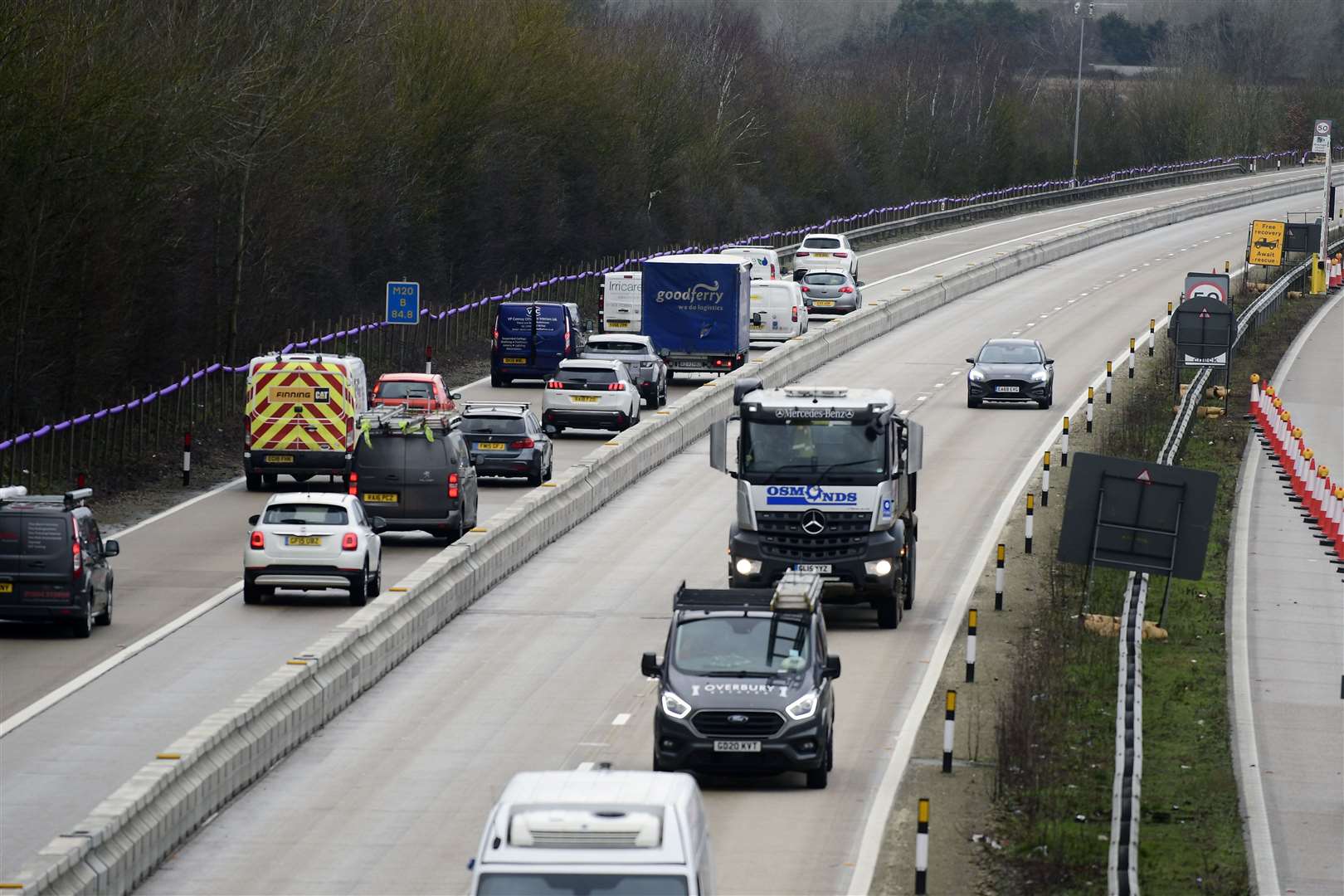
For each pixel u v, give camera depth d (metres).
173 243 184.25
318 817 69.62
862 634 102.19
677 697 72.38
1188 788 73.75
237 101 185.62
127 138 161.12
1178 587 113.50
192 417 182.38
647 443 163.38
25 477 149.25
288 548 107.56
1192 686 90.38
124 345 182.75
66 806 70.25
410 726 83.81
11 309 159.38
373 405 173.00
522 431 153.75
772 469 102.69
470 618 107.56
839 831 67.44
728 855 64.50
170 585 115.12
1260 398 184.88
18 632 101.62
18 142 150.38
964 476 154.12
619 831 42.75
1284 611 108.88
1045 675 88.69
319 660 84.56
